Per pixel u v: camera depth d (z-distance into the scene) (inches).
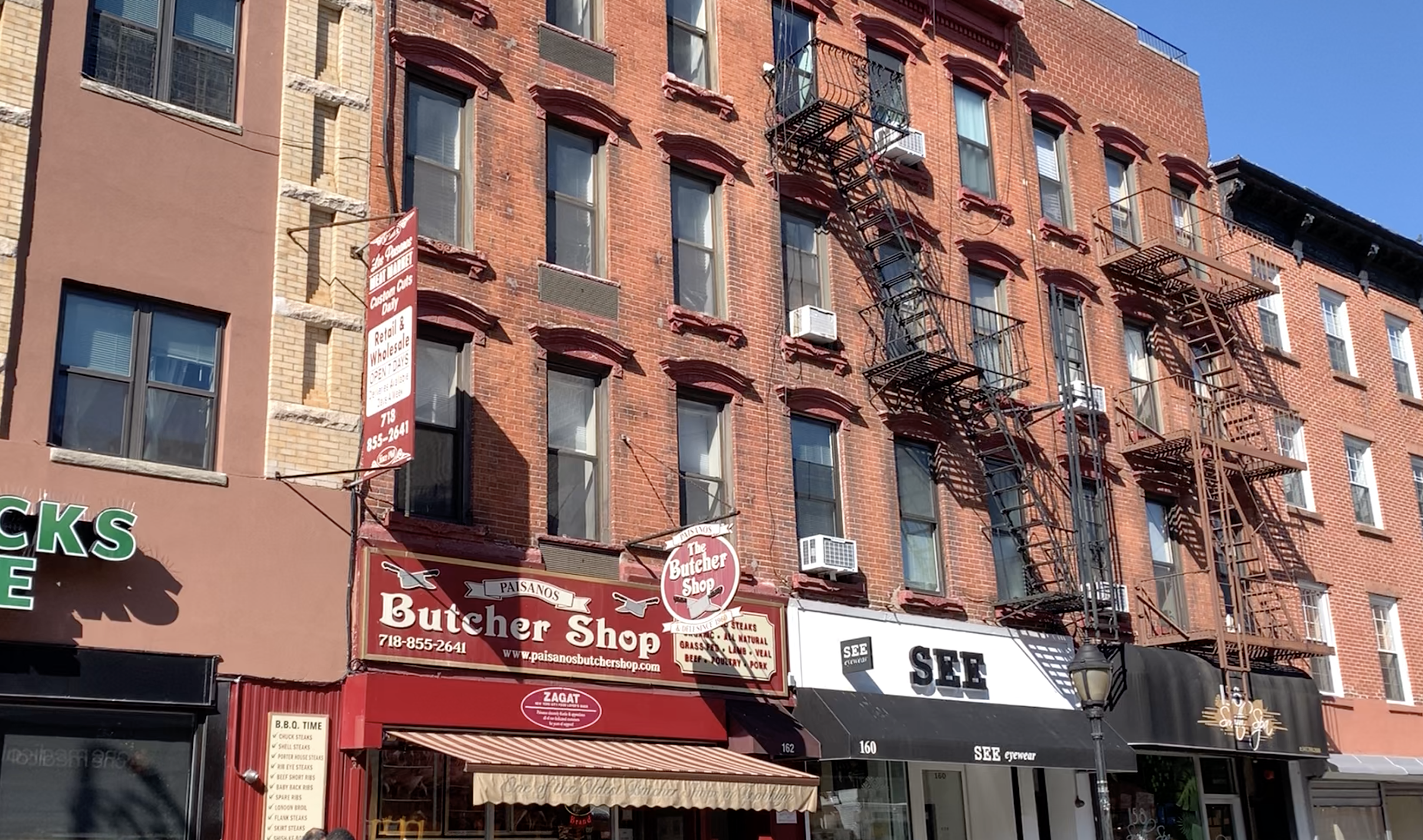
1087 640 741.3
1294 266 1158.3
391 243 574.2
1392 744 1055.0
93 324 531.5
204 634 518.0
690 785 566.9
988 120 950.4
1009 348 893.8
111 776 490.3
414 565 580.1
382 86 639.1
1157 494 960.3
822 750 675.4
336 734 543.5
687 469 713.0
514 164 682.8
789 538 736.3
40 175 525.7
